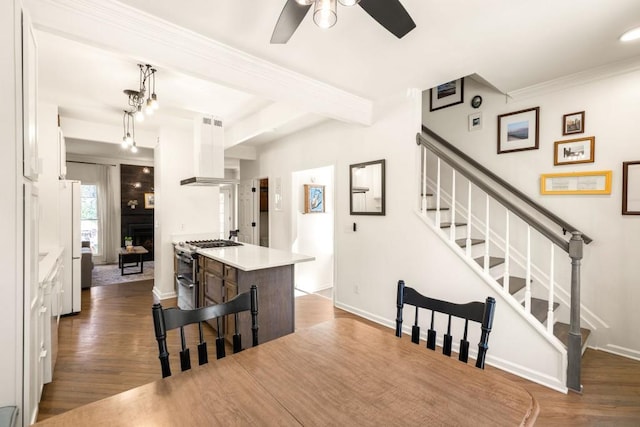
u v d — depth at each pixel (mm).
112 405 949
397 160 3238
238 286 2746
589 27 1987
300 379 1104
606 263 2680
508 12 1830
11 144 1349
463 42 2184
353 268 3793
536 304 2789
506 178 3250
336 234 4016
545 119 2988
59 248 3504
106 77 2818
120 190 7809
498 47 2248
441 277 2869
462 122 3607
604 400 2027
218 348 1420
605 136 2668
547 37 2107
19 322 1382
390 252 3330
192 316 1342
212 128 3863
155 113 3912
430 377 1121
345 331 1552
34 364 1664
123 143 4051
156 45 1910
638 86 2520
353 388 1049
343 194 3902
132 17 1798
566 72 2697
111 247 7664
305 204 4973
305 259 2932
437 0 1719
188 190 4641
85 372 2396
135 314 3748
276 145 5219
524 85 2982
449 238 2941
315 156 4348
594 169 2725
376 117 3426
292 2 1378
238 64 2295
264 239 6621
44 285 2102
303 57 2389
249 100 3436
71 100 3420
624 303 2602
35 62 1600
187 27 1974
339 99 3086
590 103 2738
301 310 3965
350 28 1997
